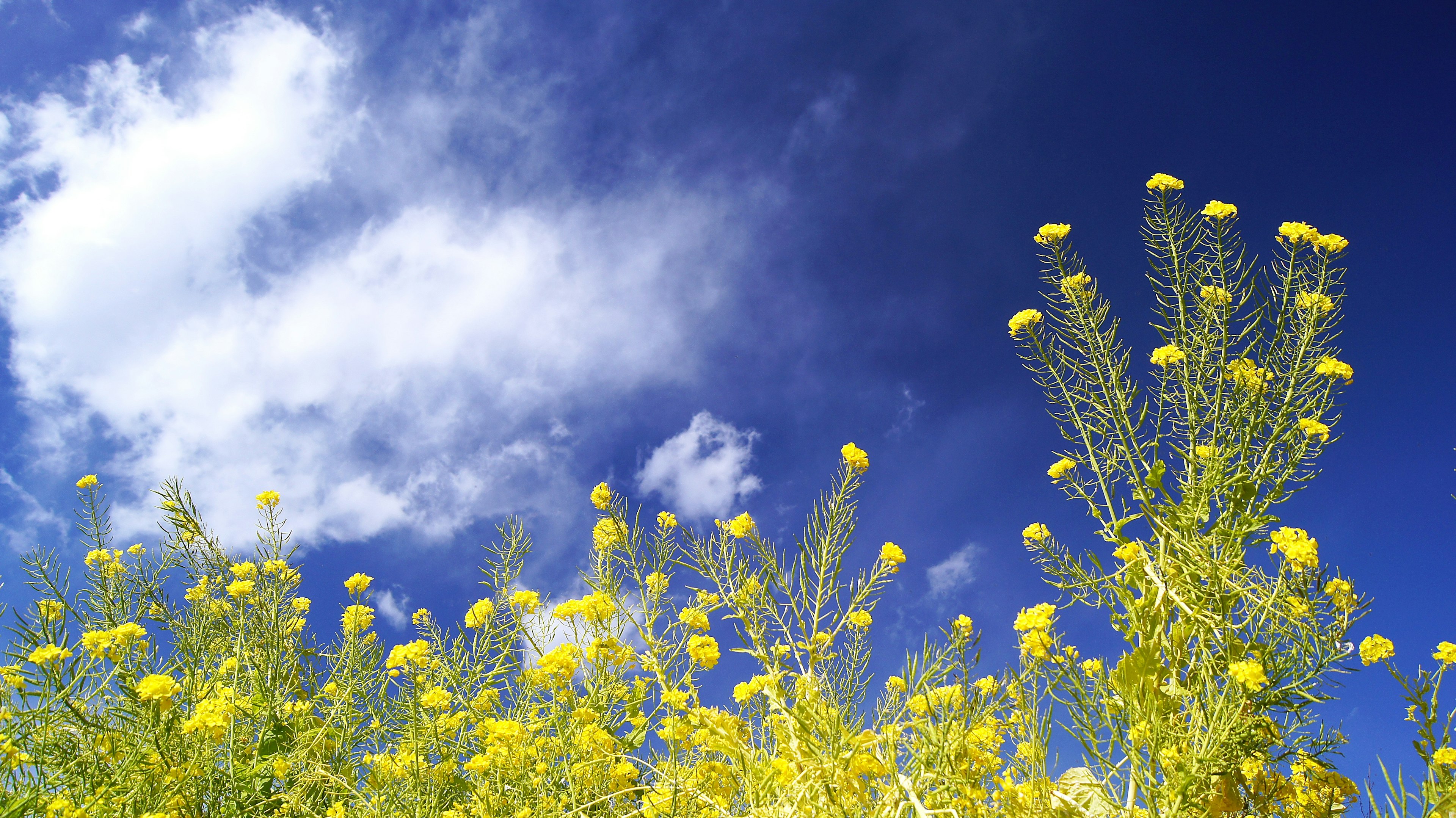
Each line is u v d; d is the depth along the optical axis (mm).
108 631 1116
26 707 1027
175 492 1384
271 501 1425
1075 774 1182
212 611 1378
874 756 1057
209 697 1151
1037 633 1116
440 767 1192
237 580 1379
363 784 1221
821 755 1020
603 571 1367
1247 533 1148
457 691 1312
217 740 1146
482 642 1346
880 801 1013
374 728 1270
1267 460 1152
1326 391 1153
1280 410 1155
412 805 1129
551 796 1108
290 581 1410
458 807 1169
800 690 1080
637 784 1147
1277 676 1110
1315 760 1083
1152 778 1047
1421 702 1002
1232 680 1066
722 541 1263
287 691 1356
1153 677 1124
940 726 1024
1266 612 1105
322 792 1169
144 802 1024
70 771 1041
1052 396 1285
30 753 1035
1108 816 1066
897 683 1112
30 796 979
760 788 1048
